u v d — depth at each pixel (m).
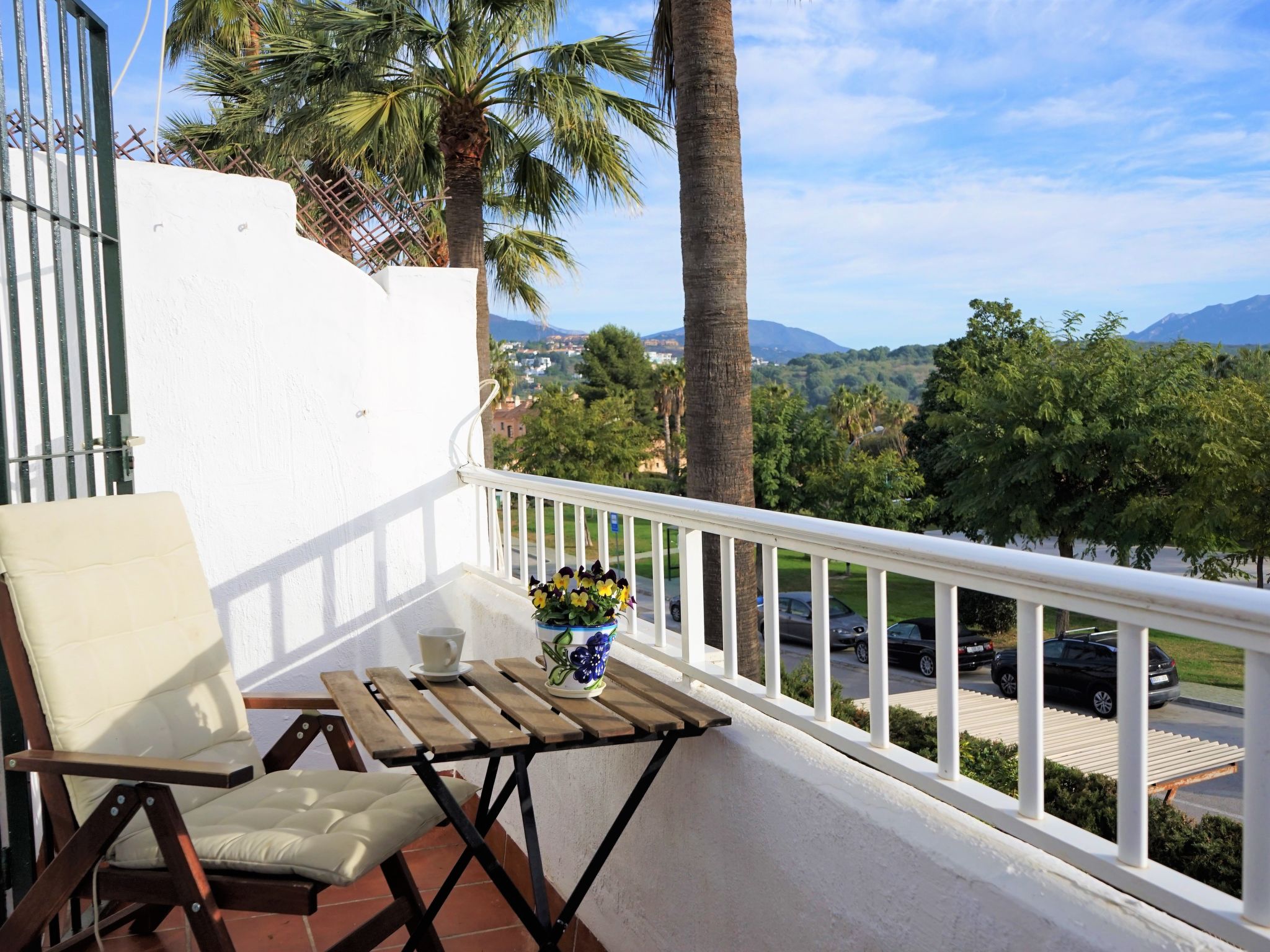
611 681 2.17
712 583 4.72
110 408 2.85
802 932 1.64
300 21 8.80
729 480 4.46
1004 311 34.81
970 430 23.72
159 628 2.18
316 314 3.55
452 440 3.85
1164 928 1.08
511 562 3.52
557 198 10.45
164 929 2.60
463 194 9.39
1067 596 1.18
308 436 3.55
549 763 2.80
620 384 50.75
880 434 45.41
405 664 3.76
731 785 1.86
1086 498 21.75
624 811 1.83
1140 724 1.10
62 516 2.02
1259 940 0.95
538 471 35.34
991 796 1.34
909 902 1.39
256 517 3.48
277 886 1.71
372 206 4.00
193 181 3.34
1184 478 21.09
